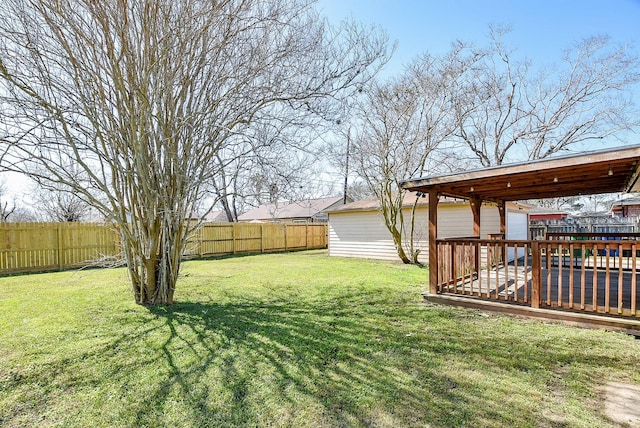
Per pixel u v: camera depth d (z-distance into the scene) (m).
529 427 2.16
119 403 2.50
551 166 4.15
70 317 4.61
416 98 10.20
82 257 10.53
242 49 4.92
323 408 2.40
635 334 3.78
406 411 2.35
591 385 2.69
